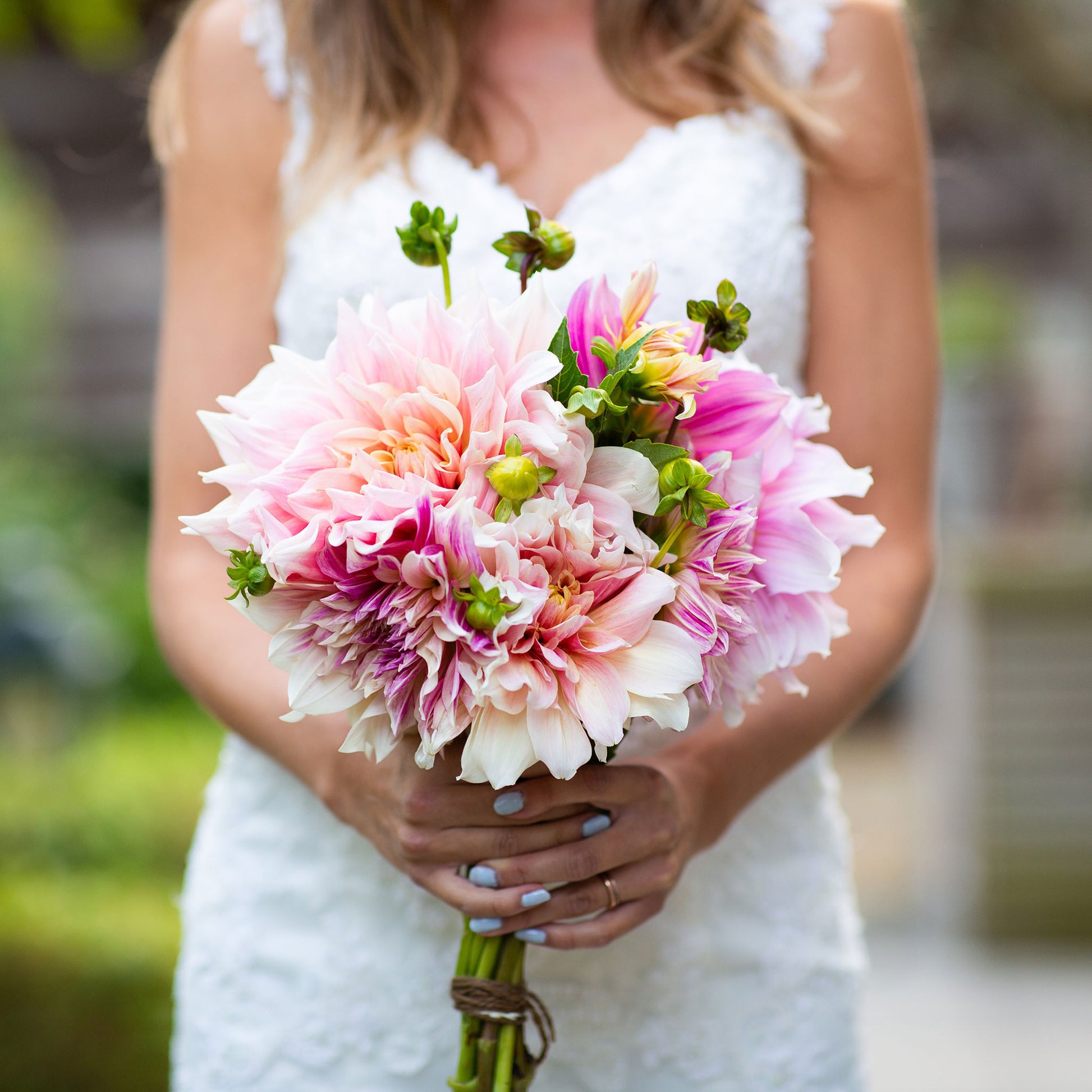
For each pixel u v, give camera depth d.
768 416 1.40
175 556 1.90
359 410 1.35
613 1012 1.84
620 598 1.34
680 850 1.61
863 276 1.92
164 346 1.96
